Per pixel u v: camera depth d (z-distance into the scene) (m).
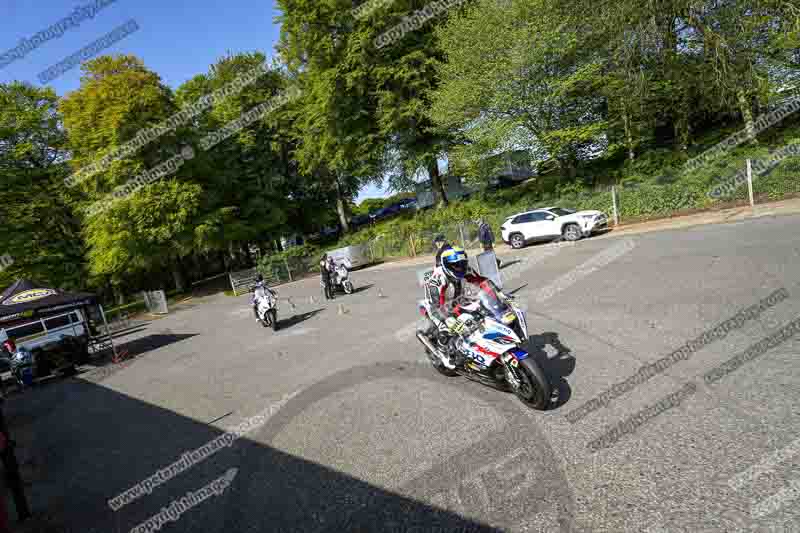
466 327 4.68
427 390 5.18
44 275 29.09
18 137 29.92
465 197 32.94
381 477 3.56
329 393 5.73
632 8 17.45
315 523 3.16
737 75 17.12
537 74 19.91
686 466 2.93
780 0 15.75
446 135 26.42
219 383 7.45
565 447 3.43
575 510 2.74
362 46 24.84
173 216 26.48
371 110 29.20
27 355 11.27
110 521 3.80
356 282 18.05
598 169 25.36
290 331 10.71
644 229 14.38
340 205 39.75
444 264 4.85
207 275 51.97
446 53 22.66
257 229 33.84
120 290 36.31
